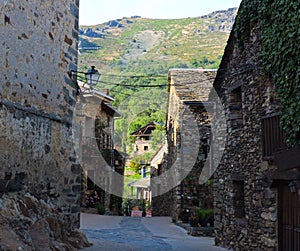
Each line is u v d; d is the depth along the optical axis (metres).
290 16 6.65
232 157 9.88
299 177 6.28
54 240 6.72
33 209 6.71
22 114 6.83
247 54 8.83
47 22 7.65
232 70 9.95
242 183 9.76
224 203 10.42
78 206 8.62
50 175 7.71
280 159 6.61
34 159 7.17
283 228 7.26
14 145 6.58
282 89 6.96
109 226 14.75
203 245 10.72
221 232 10.55
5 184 6.33
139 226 15.21
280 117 7.16
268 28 7.53
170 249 9.24
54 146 7.89
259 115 8.20
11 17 6.51
